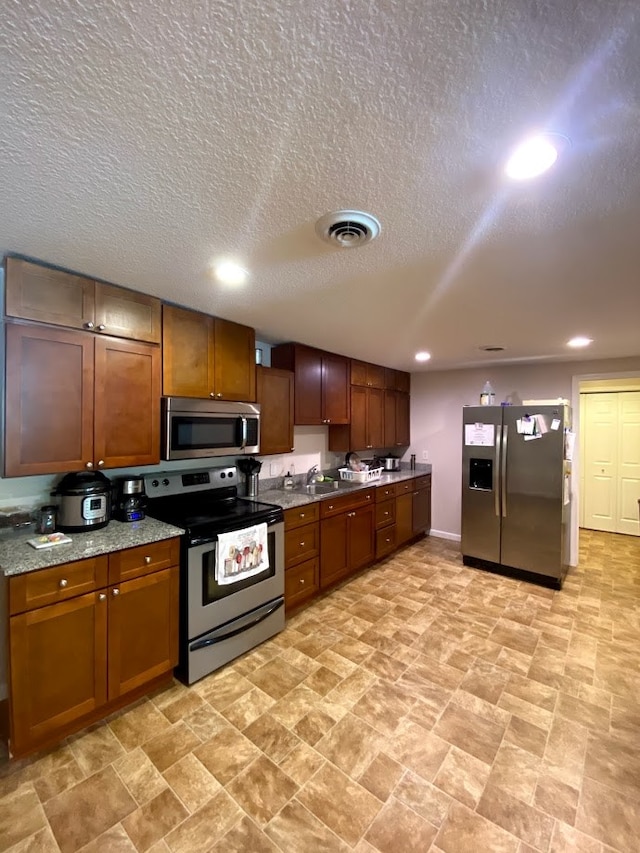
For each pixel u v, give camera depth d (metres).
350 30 0.72
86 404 2.01
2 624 1.82
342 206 1.29
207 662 2.25
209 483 2.94
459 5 0.67
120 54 0.76
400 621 2.89
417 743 1.80
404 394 5.07
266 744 1.78
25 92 0.84
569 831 1.41
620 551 4.56
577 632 2.76
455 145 1.00
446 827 1.42
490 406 3.87
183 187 1.19
